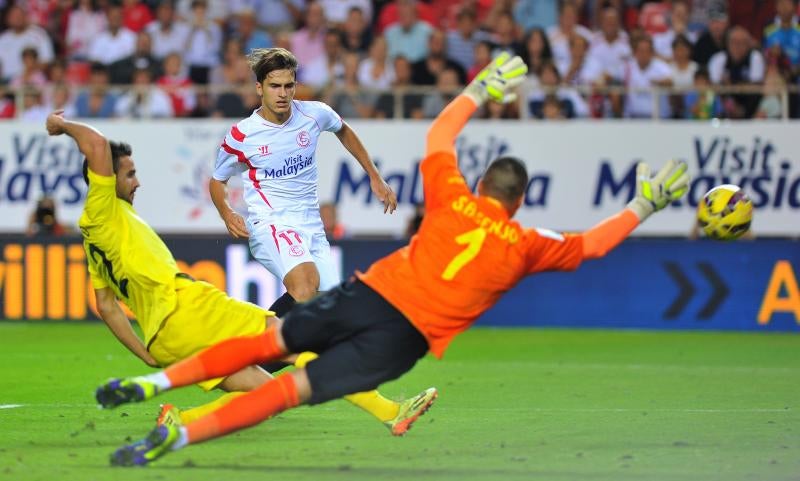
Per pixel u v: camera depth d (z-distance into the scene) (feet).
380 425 76.95
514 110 161.79
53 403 88.28
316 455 66.13
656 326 153.38
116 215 67.41
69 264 153.99
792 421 79.30
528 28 186.39
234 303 68.44
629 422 78.95
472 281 58.85
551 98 161.68
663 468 62.18
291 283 85.76
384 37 179.83
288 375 59.36
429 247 59.26
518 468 62.18
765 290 151.64
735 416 81.87
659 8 187.73
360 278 60.08
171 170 161.07
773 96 160.35
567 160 159.84
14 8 185.88
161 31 183.73
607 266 154.10
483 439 71.82
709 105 160.76
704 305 152.56
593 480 59.21
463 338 143.74
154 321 67.62
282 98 83.87
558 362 119.85
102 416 81.25
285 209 87.61
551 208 160.35
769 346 134.92
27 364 115.34
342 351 59.26
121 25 187.73
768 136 158.92
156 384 58.80
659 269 153.38
